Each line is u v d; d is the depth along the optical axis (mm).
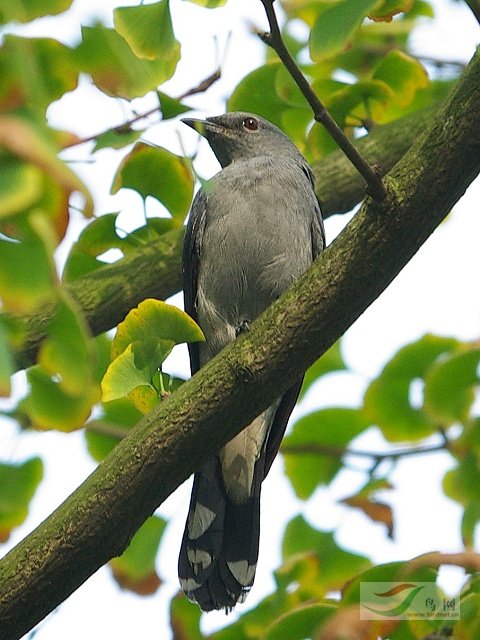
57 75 6246
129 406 11352
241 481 10805
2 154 4223
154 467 8016
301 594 9969
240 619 9789
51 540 7945
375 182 7809
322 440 12141
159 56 6961
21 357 8141
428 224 7938
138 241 10812
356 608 7617
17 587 7867
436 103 12477
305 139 12219
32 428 9383
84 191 4359
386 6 8406
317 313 8062
